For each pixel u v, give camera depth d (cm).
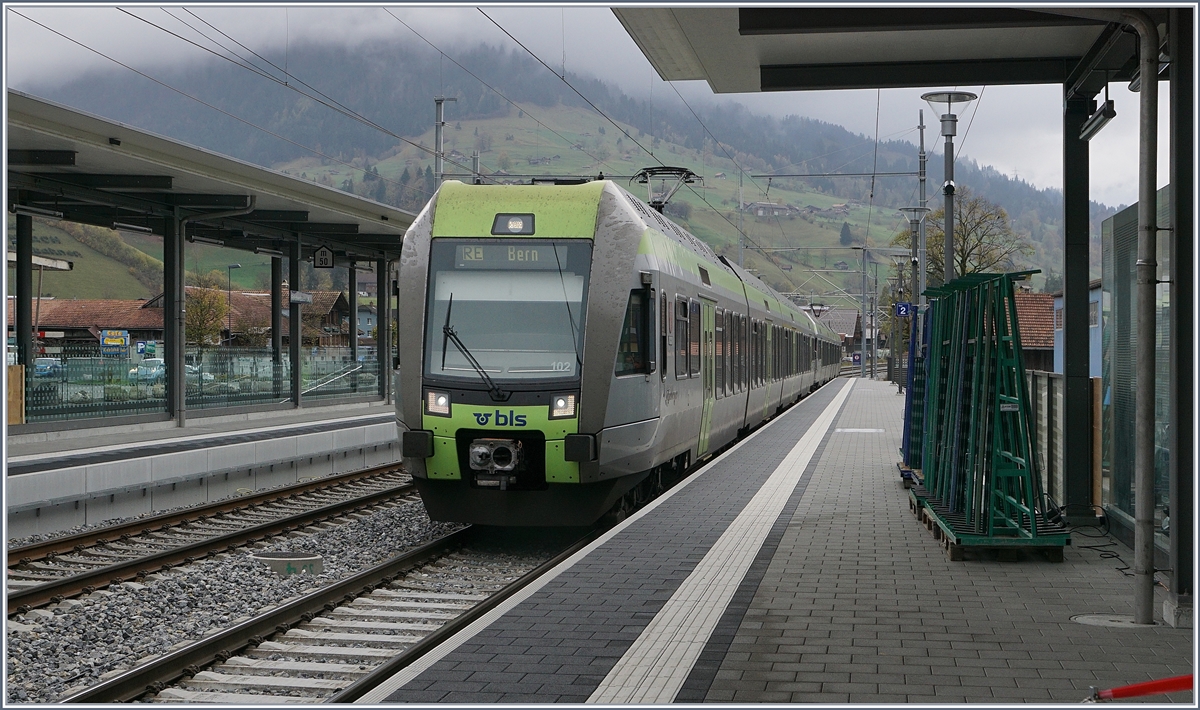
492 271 1243
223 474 1778
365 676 689
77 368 2217
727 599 852
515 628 766
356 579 1035
